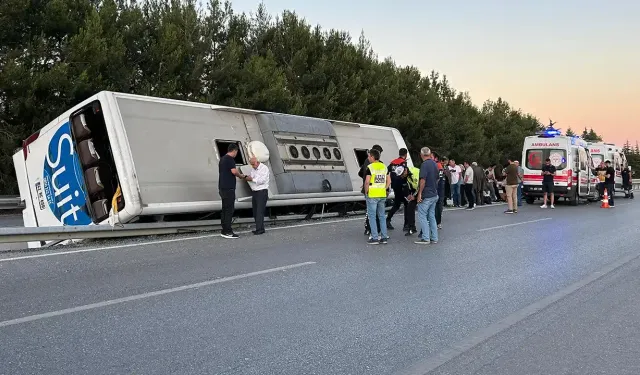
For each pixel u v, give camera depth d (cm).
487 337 452
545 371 382
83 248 841
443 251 877
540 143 2127
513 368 387
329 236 1042
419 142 3038
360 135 1606
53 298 533
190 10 2116
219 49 2253
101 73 1805
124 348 402
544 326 486
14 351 391
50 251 805
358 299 562
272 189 1221
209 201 1055
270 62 2306
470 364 392
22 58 1680
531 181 2131
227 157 995
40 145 1123
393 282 645
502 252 875
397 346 426
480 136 3694
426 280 659
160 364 374
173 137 1041
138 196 931
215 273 668
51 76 1612
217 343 419
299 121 1362
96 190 995
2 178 1680
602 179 2281
